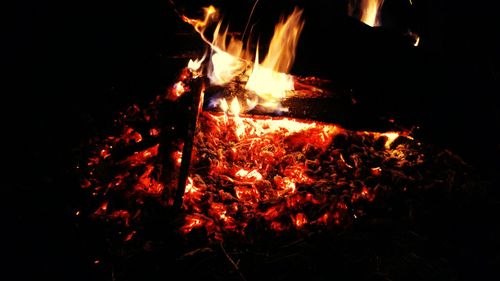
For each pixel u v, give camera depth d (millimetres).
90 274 1842
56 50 3146
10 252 1916
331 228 2057
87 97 2783
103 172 2270
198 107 2305
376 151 2568
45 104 2746
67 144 2467
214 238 1994
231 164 2457
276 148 2566
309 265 1879
